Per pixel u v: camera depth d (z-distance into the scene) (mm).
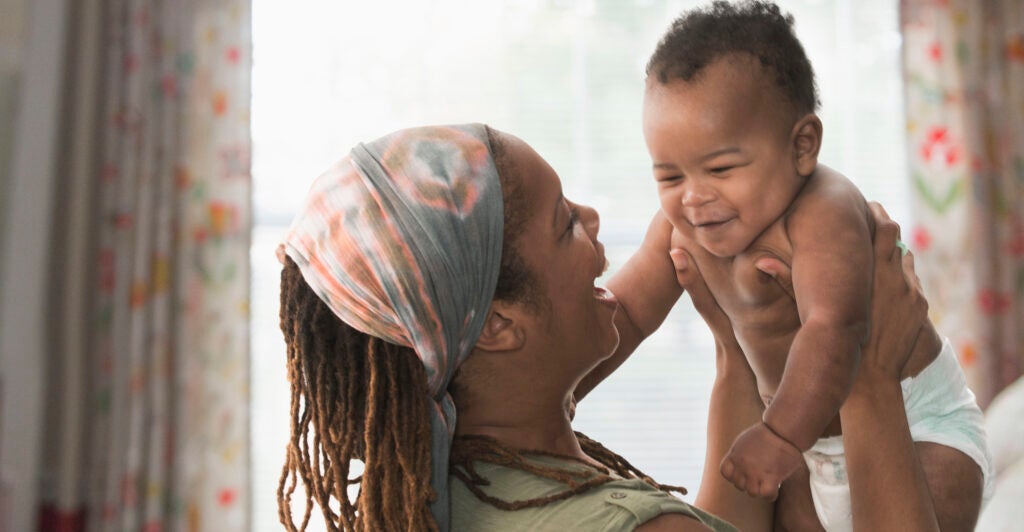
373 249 856
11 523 3068
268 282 3535
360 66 3584
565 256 961
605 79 3674
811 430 1010
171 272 3305
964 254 3436
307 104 3557
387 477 852
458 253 875
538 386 962
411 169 888
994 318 3432
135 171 3273
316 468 895
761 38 1151
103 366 3256
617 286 1283
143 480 3240
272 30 3553
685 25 1200
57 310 3264
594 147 3660
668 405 3666
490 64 3637
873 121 3689
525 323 937
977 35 3469
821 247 1097
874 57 3695
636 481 905
